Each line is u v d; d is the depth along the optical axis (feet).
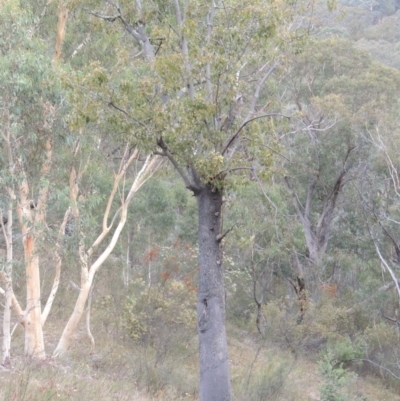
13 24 43.11
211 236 36.47
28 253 47.39
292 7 40.68
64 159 48.14
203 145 35.09
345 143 79.20
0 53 43.06
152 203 74.43
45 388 33.30
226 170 34.65
